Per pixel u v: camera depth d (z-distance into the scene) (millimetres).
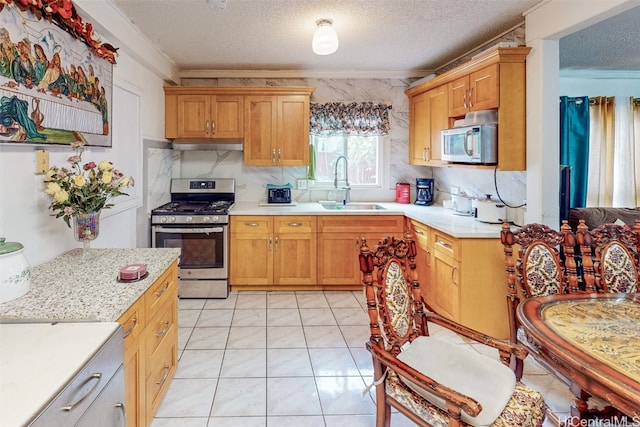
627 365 1205
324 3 2611
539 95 2688
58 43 1854
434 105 3795
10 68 1521
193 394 2213
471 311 2857
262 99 4180
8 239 1674
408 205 4449
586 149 4289
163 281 2016
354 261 4051
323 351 2756
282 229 3986
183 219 3703
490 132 2855
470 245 2834
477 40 3375
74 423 1012
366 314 3459
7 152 1657
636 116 4578
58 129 1861
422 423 1457
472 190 3812
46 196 1933
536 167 2732
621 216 3594
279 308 3596
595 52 3758
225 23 2959
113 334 1267
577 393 1917
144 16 2807
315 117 4477
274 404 2131
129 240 3127
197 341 2902
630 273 2123
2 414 837
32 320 1310
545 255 2188
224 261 3818
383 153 4691
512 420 1332
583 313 1628
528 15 2766
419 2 2605
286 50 3652
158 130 3871
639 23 2990
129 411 1537
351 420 2004
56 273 1768
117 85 2768
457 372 1561
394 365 1473
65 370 1019
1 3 1449
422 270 3596
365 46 3553
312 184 4691
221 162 4578
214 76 4395
